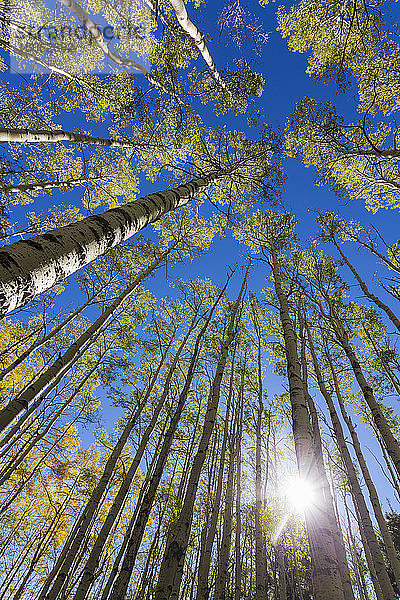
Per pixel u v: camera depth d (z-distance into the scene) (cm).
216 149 948
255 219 1009
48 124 987
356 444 841
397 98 772
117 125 922
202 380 1357
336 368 1080
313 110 862
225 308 1288
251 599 1284
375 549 653
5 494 1128
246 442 1440
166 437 891
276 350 1101
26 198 1044
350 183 963
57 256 151
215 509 864
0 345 1080
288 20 706
